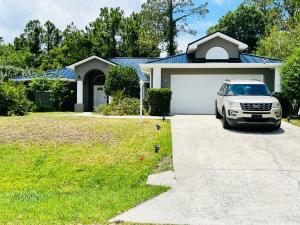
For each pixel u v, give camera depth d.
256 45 48.06
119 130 12.83
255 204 5.97
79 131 12.48
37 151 9.59
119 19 47.84
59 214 5.37
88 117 17.92
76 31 47.38
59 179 7.72
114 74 24.91
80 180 7.65
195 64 19.70
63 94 28.97
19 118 17.19
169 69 20.36
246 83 14.64
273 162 8.80
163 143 10.77
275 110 12.90
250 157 9.30
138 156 9.24
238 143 11.02
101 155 9.27
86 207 5.74
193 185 7.09
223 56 21.44
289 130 13.45
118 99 21.67
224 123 13.66
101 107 22.86
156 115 18.92
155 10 42.34
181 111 20.34
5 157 9.10
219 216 5.41
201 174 7.83
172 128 13.69
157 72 20.11
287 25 35.09
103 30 47.69
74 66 28.66
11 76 38.28
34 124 14.23
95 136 11.59
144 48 46.50
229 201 6.12
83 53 45.72
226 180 7.39
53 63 47.44
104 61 28.36
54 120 16.03
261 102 12.83
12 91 20.77
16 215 5.32
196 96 20.28
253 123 12.83
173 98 20.36
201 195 6.46
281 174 7.79
